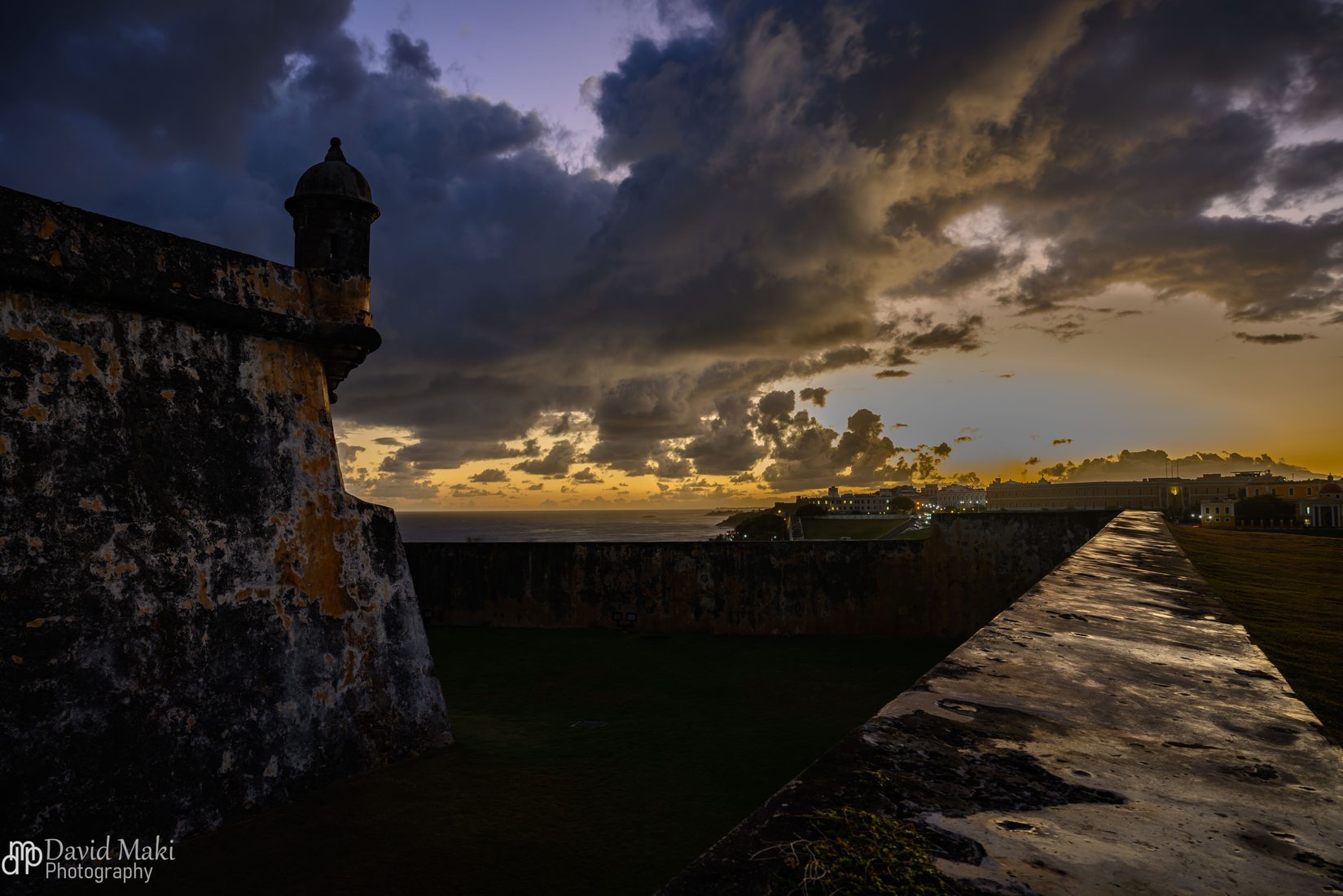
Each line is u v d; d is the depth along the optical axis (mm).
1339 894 769
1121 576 3770
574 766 4320
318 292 4820
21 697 3139
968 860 805
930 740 1226
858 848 804
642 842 3330
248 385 4363
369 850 3299
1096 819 949
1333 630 4551
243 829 3559
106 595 3484
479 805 3777
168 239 3980
